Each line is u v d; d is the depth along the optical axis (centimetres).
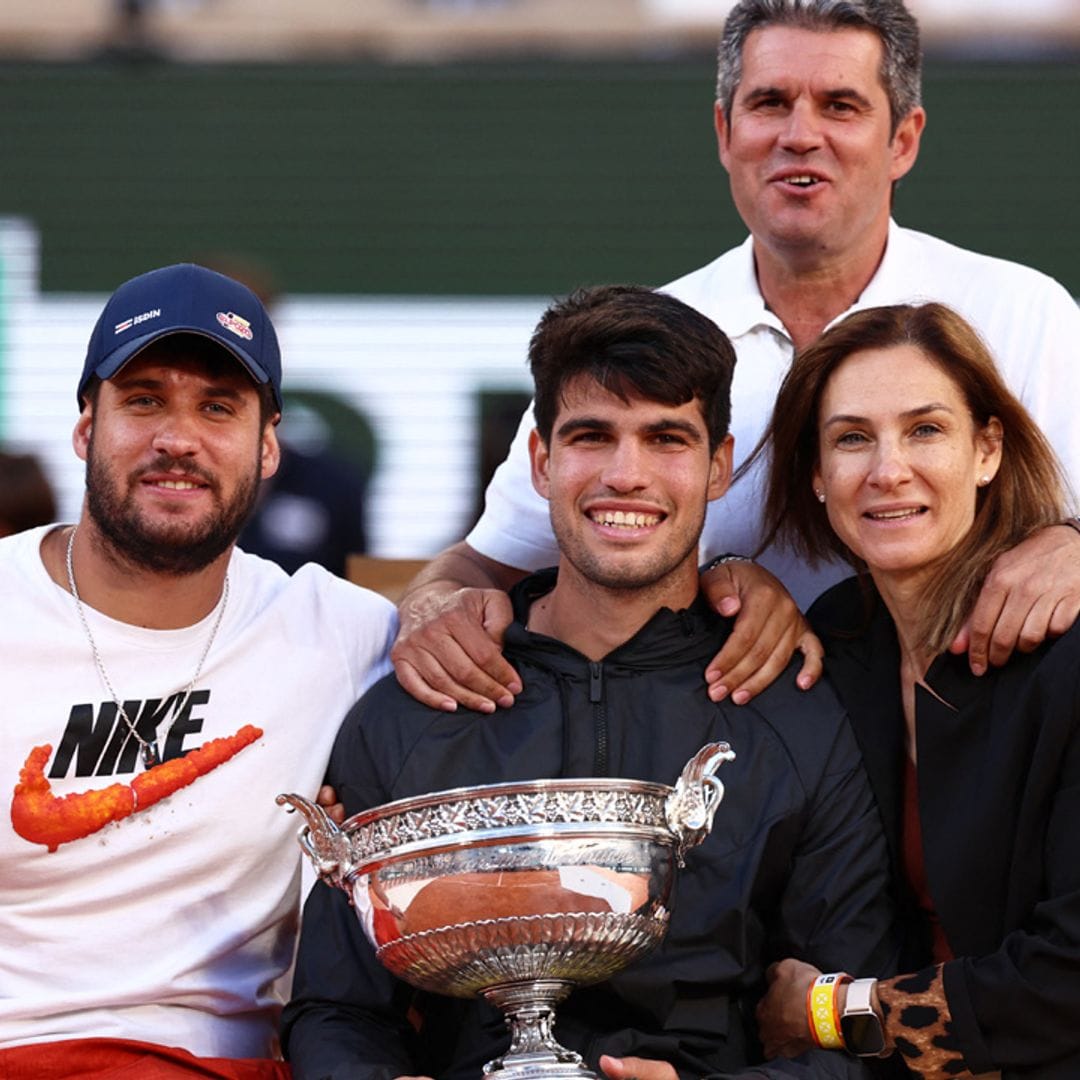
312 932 667
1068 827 618
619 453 661
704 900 643
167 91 1967
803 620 695
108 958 660
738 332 806
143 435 661
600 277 1928
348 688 701
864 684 683
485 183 1952
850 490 664
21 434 1853
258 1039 684
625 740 666
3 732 663
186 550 663
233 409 672
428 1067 664
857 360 671
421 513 1783
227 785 673
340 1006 654
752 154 794
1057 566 643
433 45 1989
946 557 667
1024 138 1928
